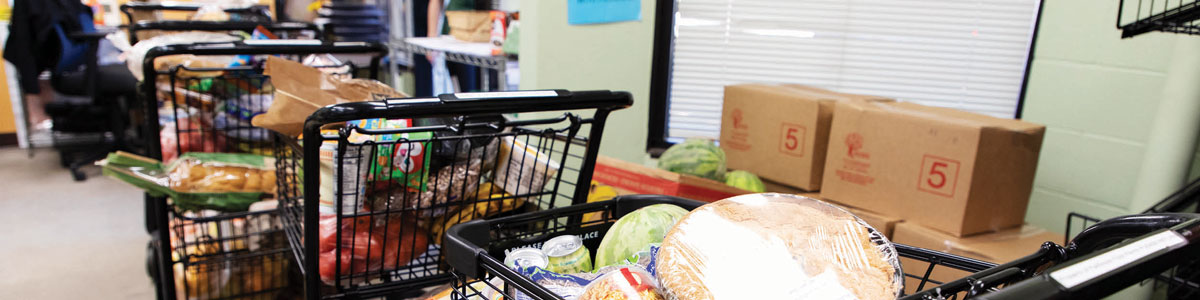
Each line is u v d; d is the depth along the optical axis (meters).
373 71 1.95
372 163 1.10
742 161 2.15
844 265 0.58
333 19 3.77
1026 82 2.26
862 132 1.75
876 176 1.74
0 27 4.34
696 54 2.54
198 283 1.69
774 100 2.00
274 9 4.66
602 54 2.31
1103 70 2.00
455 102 0.96
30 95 4.61
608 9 2.26
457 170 1.20
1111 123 2.00
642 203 0.95
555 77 2.22
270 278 1.75
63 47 3.78
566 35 2.20
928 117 1.61
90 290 2.50
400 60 3.54
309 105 1.15
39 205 3.48
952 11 2.30
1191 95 1.62
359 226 1.16
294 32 2.57
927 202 1.63
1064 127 2.14
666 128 2.64
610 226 0.95
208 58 1.87
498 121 1.17
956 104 2.39
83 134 4.30
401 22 3.60
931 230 1.63
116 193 3.72
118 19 4.56
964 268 0.69
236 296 1.72
